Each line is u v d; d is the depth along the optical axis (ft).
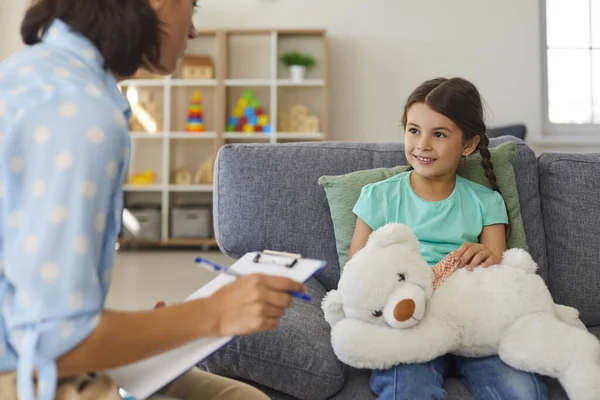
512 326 3.62
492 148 5.12
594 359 3.38
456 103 4.52
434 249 4.52
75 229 2.06
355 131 16.43
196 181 16.02
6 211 2.08
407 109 4.75
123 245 16.17
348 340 3.54
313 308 4.31
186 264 13.60
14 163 2.07
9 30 16.02
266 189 4.99
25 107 2.11
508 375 3.49
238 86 16.83
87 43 2.44
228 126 16.21
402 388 3.39
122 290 10.78
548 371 3.42
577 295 4.92
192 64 15.98
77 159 2.07
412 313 3.49
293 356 3.62
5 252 2.09
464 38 16.12
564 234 5.03
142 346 2.22
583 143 15.97
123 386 2.49
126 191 17.12
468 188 4.84
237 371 3.72
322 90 16.55
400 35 16.24
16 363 2.19
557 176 5.16
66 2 2.46
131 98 16.33
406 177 4.88
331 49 16.38
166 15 2.62
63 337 2.05
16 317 2.05
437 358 3.70
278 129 16.25
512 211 4.85
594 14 16.42
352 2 16.26
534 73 16.06
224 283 3.09
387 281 3.58
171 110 16.99
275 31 15.67
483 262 4.07
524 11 15.99
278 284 2.45
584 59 16.47
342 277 3.74
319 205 4.97
